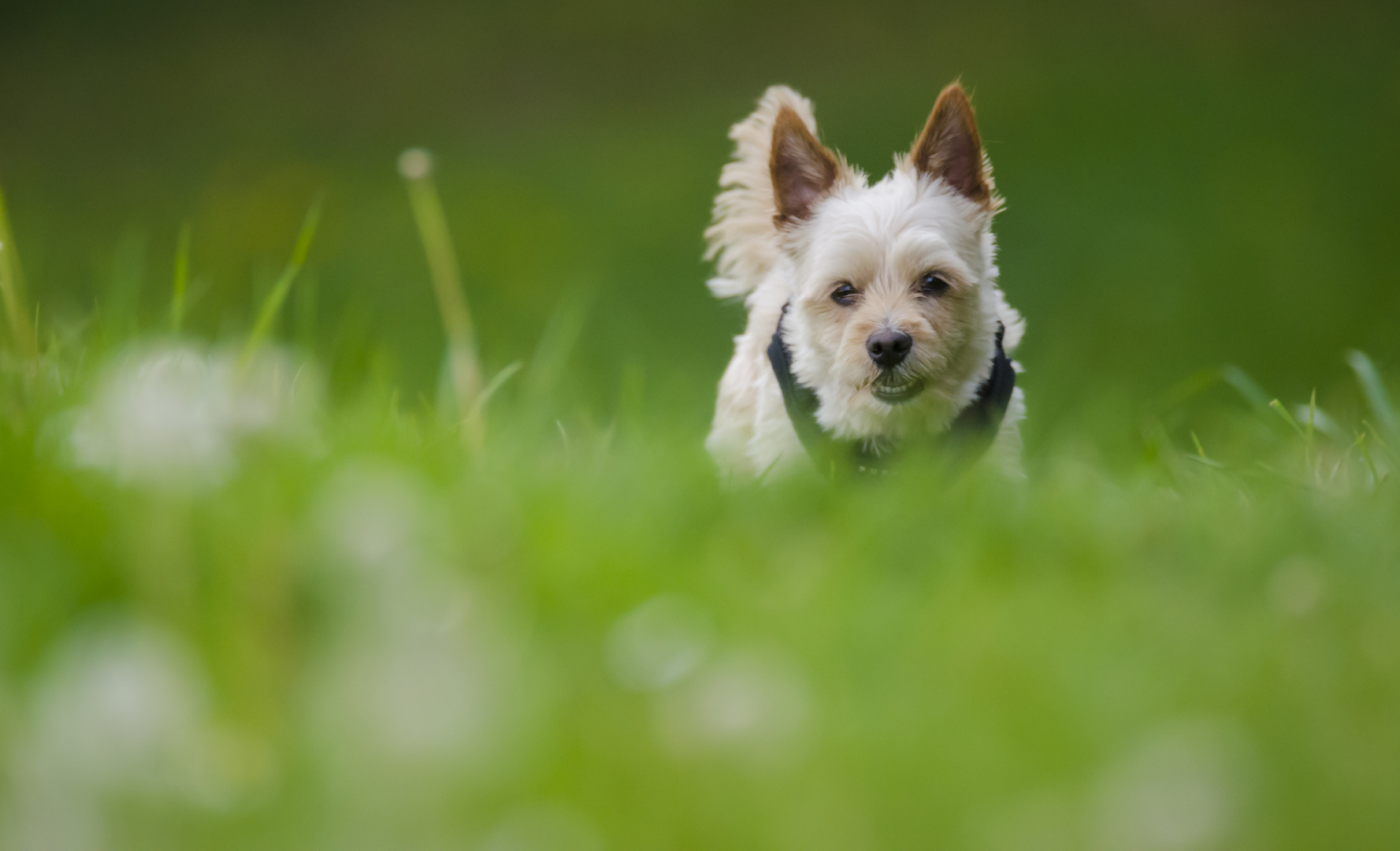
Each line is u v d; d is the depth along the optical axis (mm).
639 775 2557
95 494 3750
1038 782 2566
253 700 2725
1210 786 2221
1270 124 25953
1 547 3469
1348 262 21219
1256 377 18375
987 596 3631
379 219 25078
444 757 2322
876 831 2404
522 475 4621
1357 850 2357
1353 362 6359
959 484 5195
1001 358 7238
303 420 4391
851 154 25094
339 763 2367
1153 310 20250
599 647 3205
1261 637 3297
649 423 6430
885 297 6996
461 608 2924
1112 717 2818
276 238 23969
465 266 22609
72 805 2094
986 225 7598
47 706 2309
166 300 6605
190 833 2195
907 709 2846
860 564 3812
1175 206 23141
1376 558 4074
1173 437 9219
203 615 3133
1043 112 27531
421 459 4637
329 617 2857
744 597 3580
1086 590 3775
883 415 6922
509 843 2297
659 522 4219
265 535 3250
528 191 26375
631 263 22578
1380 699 2902
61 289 20922
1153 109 26953
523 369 10766
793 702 2725
